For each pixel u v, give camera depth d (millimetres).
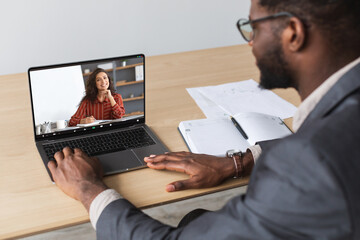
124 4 3506
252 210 771
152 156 1351
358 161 712
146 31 3670
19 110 1659
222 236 806
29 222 1109
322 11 775
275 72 902
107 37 3574
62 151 1307
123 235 1002
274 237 750
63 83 1399
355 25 780
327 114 812
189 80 1944
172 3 3645
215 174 1262
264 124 1520
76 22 3436
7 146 1423
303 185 716
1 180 1257
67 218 1126
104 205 1080
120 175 1294
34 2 3266
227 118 1601
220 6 3811
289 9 810
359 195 706
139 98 1516
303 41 817
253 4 889
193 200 2475
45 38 3408
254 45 915
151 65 2082
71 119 1438
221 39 3959
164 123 1594
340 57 816
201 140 1446
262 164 792
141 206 1182
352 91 796
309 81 861
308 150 717
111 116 1489
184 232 889
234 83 1928
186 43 3850
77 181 1179
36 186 1237
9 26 3277
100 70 1432
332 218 709
